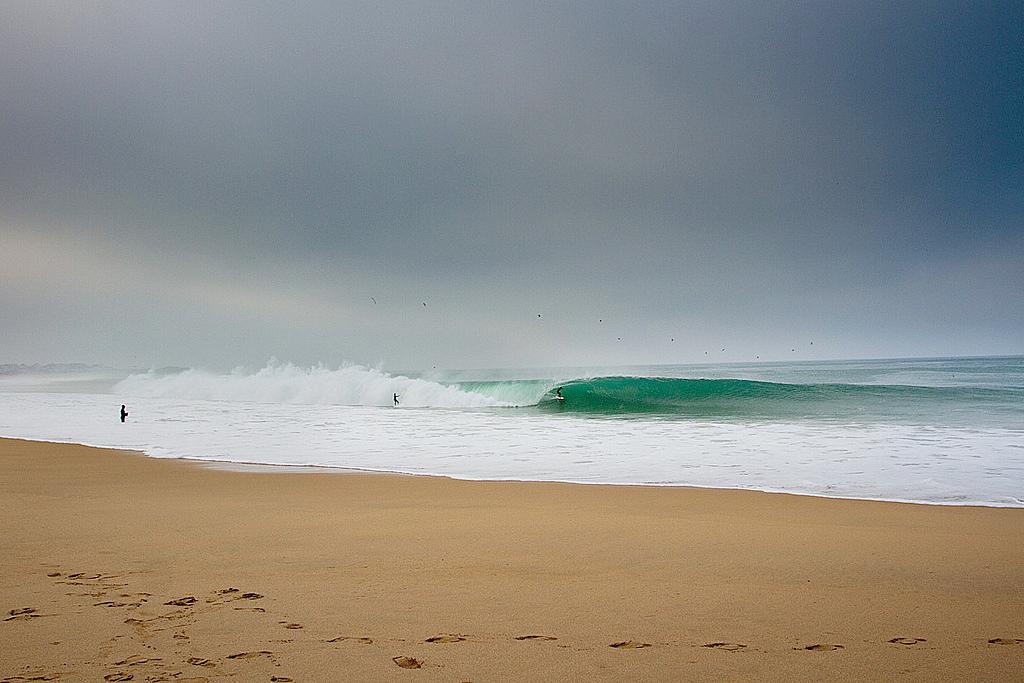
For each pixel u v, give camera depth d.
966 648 4.15
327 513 9.02
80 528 7.94
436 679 3.62
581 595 5.34
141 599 5.11
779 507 9.59
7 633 4.33
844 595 5.39
